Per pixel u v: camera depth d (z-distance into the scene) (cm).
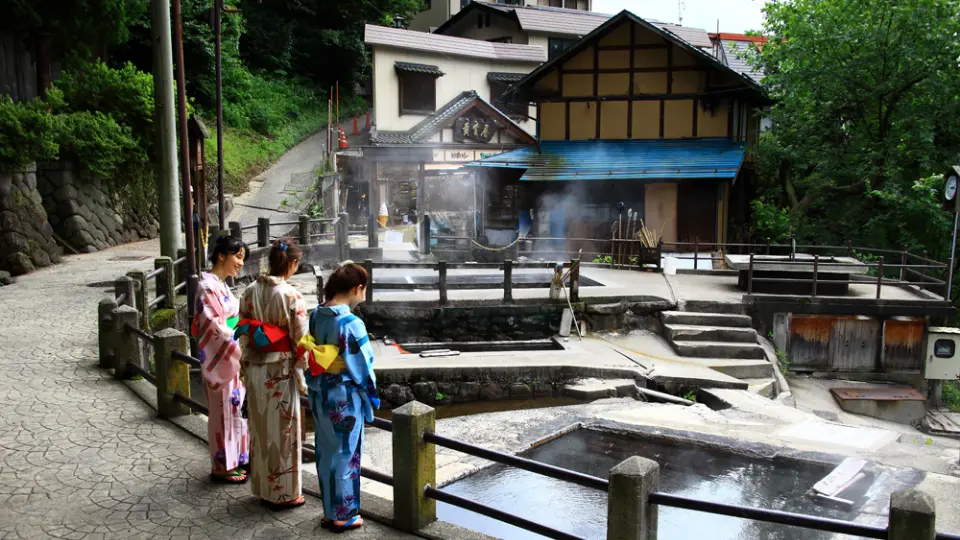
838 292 1383
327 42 3959
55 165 1803
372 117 2902
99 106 2036
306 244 1762
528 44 3297
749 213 2492
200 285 504
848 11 1917
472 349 1250
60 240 1788
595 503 649
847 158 1964
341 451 437
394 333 1291
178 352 662
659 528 595
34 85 1989
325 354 421
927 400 1284
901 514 316
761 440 824
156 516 466
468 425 884
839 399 1210
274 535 440
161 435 625
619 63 2308
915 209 1783
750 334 1265
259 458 475
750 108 2325
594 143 2342
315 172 2862
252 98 3425
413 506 446
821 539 572
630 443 826
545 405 1095
